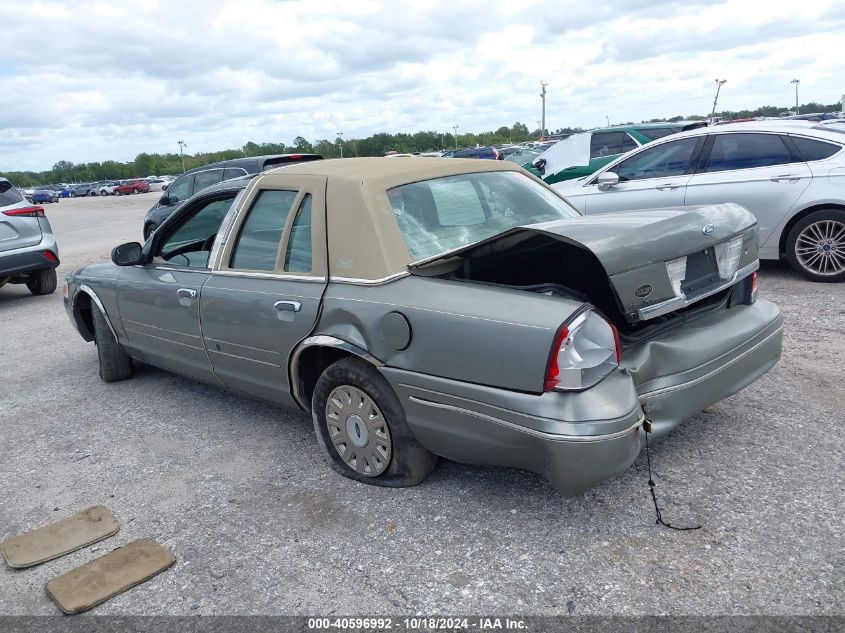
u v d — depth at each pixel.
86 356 6.66
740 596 2.57
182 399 5.20
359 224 3.42
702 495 3.23
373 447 3.50
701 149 7.43
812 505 3.08
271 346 3.82
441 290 3.14
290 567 3.01
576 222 3.21
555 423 2.73
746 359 3.41
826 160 6.75
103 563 3.14
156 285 4.68
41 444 4.58
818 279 6.95
